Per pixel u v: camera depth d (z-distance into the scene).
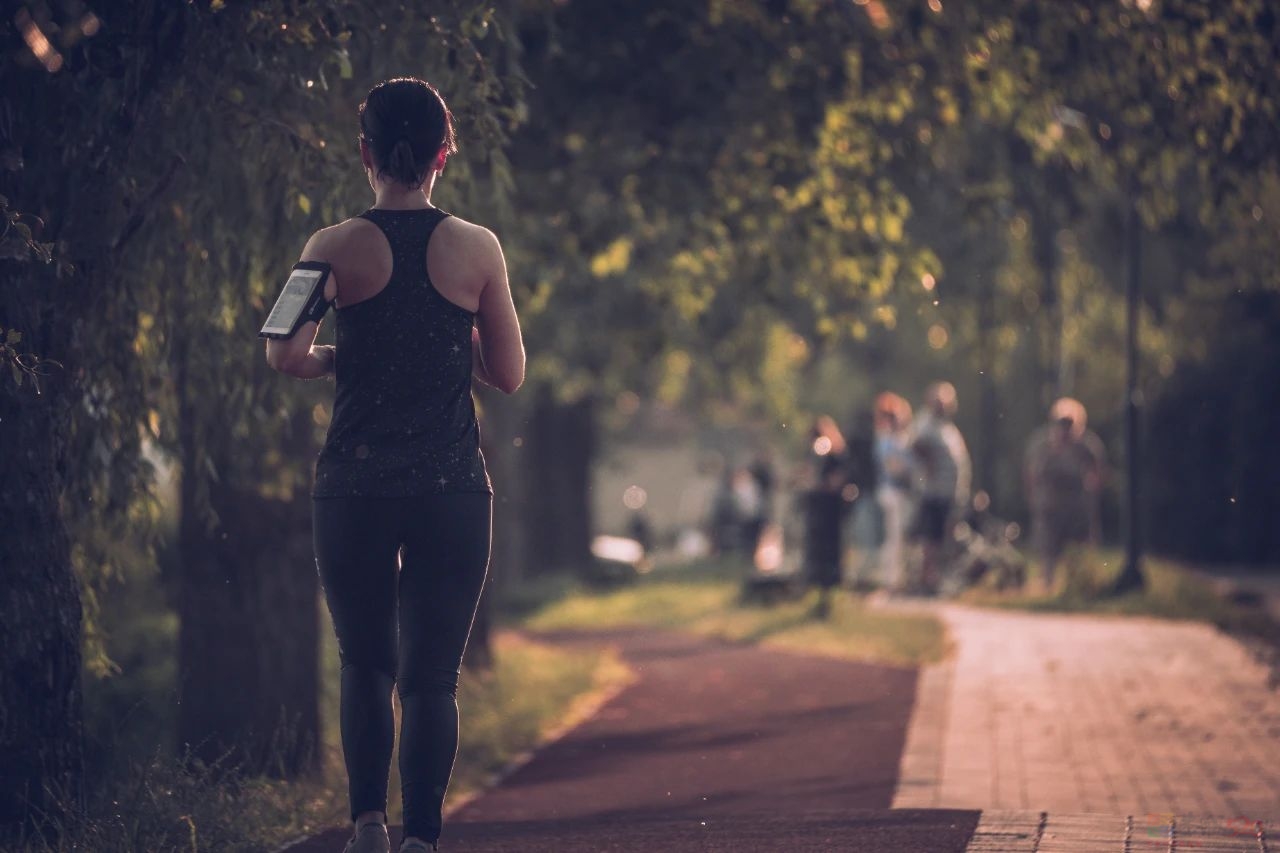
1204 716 16.05
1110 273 32.16
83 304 9.37
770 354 39.66
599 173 15.77
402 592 6.91
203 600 13.98
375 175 6.95
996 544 32.84
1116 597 29.05
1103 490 48.06
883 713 17.02
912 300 17.36
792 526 34.53
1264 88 13.26
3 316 8.88
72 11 8.84
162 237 10.87
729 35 14.83
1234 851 8.56
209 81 9.68
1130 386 29.88
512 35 11.18
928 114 16.48
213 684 13.91
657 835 9.19
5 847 8.64
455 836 9.73
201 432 12.16
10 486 8.97
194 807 9.55
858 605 29.31
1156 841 8.77
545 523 46.06
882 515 35.84
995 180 21.41
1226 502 39.91
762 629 26.31
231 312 11.14
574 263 16.97
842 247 16.41
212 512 12.15
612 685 20.44
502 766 14.77
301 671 14.02
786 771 13.81
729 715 17.48
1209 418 39.94
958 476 32.41
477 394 20.72
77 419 10.91
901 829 9.12
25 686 8.98
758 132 15.42
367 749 6.93
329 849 9.41
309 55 10.21
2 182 8.93
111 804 9.35
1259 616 26.19
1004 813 9.67
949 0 14.61
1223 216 15.72
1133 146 15.93
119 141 9.20
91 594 11.78
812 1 14.85
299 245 10.96
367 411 6.75
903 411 36.06
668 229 17.33
